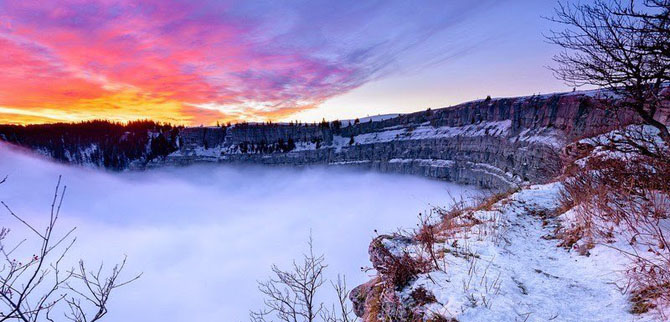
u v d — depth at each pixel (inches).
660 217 198.5
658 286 146.0
